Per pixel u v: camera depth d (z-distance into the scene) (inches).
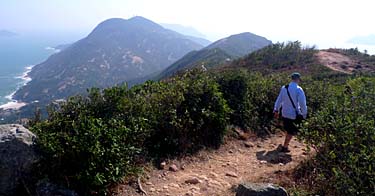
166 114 294.2
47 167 196.1
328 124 203.3
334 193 172.9
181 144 292.4
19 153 189.9
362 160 163.5
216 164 282.8
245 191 183.3
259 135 380.2
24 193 189.5
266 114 422.0
